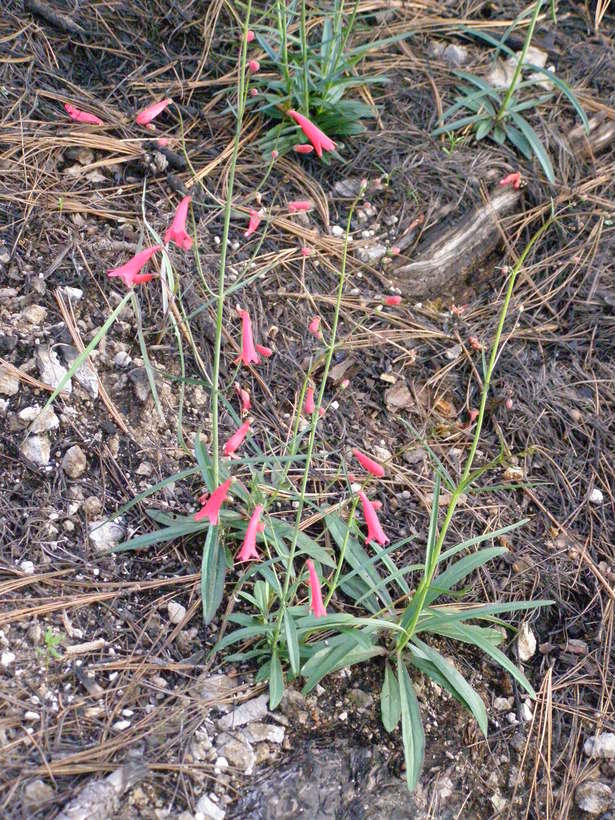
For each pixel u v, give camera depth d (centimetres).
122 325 66
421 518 65
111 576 57
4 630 52
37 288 65
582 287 78
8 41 76
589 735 59
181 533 58
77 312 65
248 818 50
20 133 72
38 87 75
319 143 56
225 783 50
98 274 67
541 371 74
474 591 63
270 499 59
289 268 74
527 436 71
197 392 66
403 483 67
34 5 78
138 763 49
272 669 53
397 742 55
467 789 56
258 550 60
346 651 54
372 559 57
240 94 52
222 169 77
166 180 74
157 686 53
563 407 72
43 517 57
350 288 75
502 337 75
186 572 58
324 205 78
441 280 77
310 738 54
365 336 73
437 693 58
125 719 51
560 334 76
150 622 55
